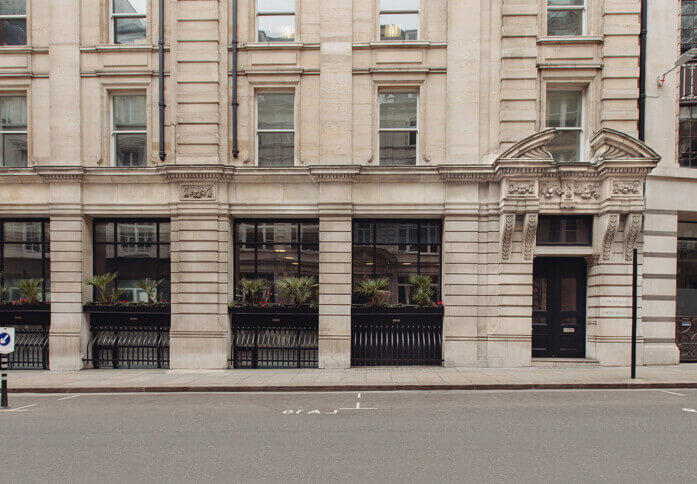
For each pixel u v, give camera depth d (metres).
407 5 13.02
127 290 13.34
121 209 12.74
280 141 13.14
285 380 10.67
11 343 8.79
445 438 6.59
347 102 12.56
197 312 12.45
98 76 12.91
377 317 12.70
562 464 5.59
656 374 11.02
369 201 12.56
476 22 12.45
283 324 12.66
